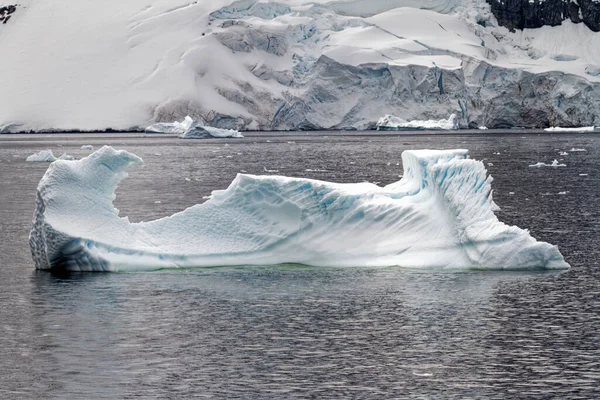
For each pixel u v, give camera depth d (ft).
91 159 229.45
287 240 231.09
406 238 228.22
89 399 139.33
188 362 155.74
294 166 601.62
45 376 149.28
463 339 167.22
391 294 199.52
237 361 156.15
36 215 226.17
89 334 172.14
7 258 245.86
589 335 168.96
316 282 211.61
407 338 168.14
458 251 224.12
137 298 198.39
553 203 364.38
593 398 138.62
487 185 227.20
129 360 156.87
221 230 232.53
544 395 139.95
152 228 232.12
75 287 208.54
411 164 240.94
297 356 158.71
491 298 195.21
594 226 299.17
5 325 178.19
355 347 163.22
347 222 231.91
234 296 199.62
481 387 143.33
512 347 162.40
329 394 140.87
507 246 222.28
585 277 214.07
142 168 588.91
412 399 138.82
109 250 225.56
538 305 189.37
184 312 187.11
